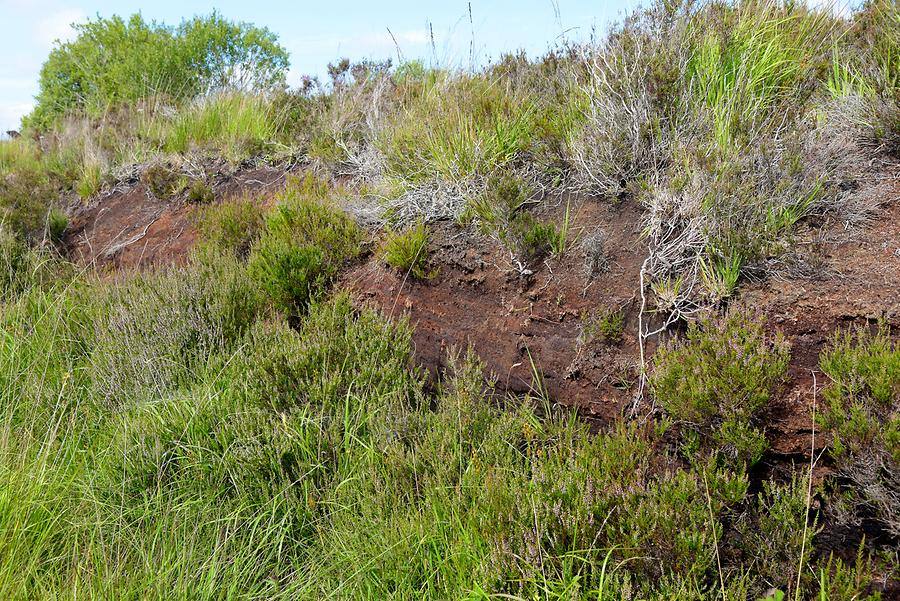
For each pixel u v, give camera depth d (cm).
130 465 361
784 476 288
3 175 961
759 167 373
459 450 330
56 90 2050
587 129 449
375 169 584
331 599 283
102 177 852
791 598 246
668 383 305
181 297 480
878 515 254
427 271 462
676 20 459
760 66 439
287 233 522
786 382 299
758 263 336
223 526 327
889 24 449
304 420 364
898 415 248
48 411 433
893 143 382
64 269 703
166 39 1841
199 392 412
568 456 309
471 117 505
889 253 322
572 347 381
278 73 880
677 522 258
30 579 288
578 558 253
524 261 421
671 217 384
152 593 270
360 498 325
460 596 266
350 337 416
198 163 764
